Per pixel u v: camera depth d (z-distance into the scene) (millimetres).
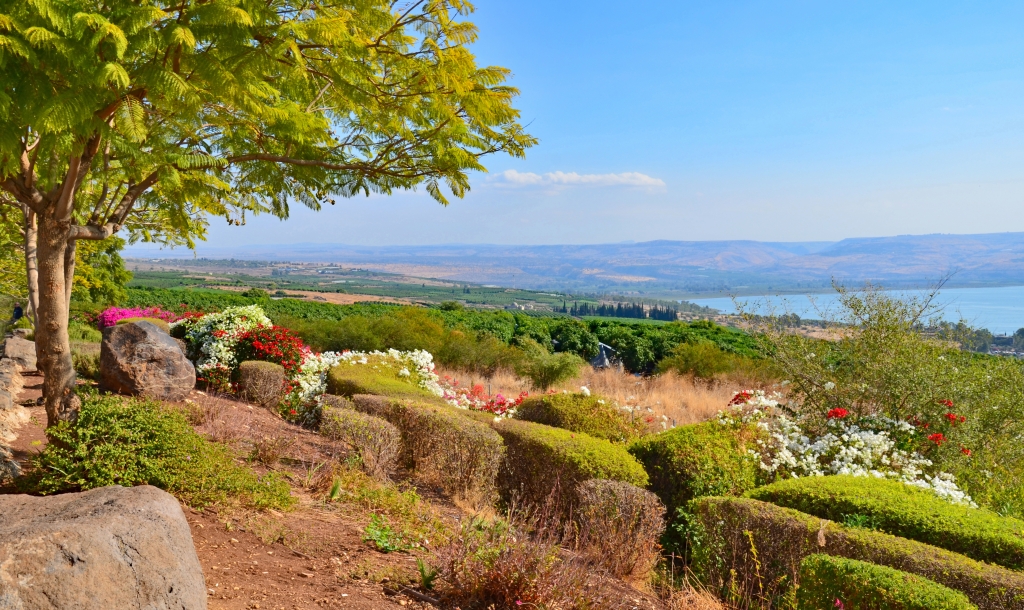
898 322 7730
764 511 4469
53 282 4852
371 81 4375
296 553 3801
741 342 24578
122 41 2758
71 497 2799
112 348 7715
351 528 4480
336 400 8336
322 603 3127
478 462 6273
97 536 2275
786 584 4133
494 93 4227
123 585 2271
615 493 5023
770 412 7375
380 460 6414
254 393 9805
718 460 6016
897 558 3814
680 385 17125
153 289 36562
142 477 4078
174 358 7977
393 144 5266
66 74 3020
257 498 4508
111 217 5141
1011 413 7031
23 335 16000
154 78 3109
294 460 6352
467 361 18797
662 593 4465
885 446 6578
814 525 4223
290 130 4430
